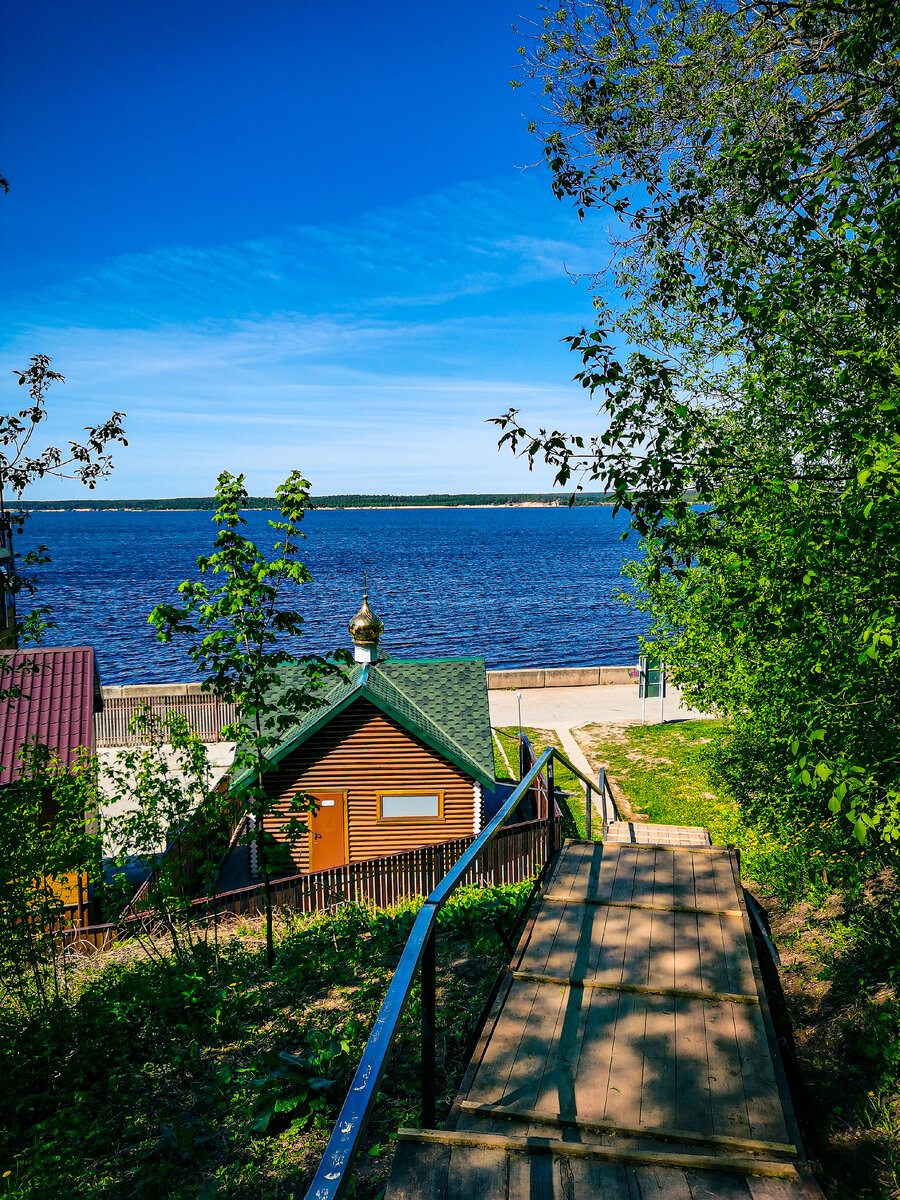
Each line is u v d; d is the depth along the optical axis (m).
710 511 7.16
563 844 7.85
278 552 11.52
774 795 11.17
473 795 19.31
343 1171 2.19
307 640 68.50
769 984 6.58
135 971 10.44
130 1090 7.30
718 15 9.05
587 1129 3.68
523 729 32.09
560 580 112.88
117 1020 8.74
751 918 7.76
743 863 11.20
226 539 10.99
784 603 7.04
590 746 29.23
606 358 6.70
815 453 7.34
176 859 11.13
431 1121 3.69
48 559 10.12
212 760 28.58
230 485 10.95
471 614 81.88
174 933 11.02
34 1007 9.37
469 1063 4.22
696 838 12.38
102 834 10.68
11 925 9.20
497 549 182.50
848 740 6.71
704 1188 3.13
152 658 62.44
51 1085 7.66
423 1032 3.70
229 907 14.95
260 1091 6.50
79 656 19.67
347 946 11.01
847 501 6.75
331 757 19.16
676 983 5.02
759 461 7.65
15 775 16.64
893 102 7.55
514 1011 4.76
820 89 9.03
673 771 25.11
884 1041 5.95
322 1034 7.37
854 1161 4.72
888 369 6.73
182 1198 5.32
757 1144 3.47
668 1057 4.26
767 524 7.75
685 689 13.62
